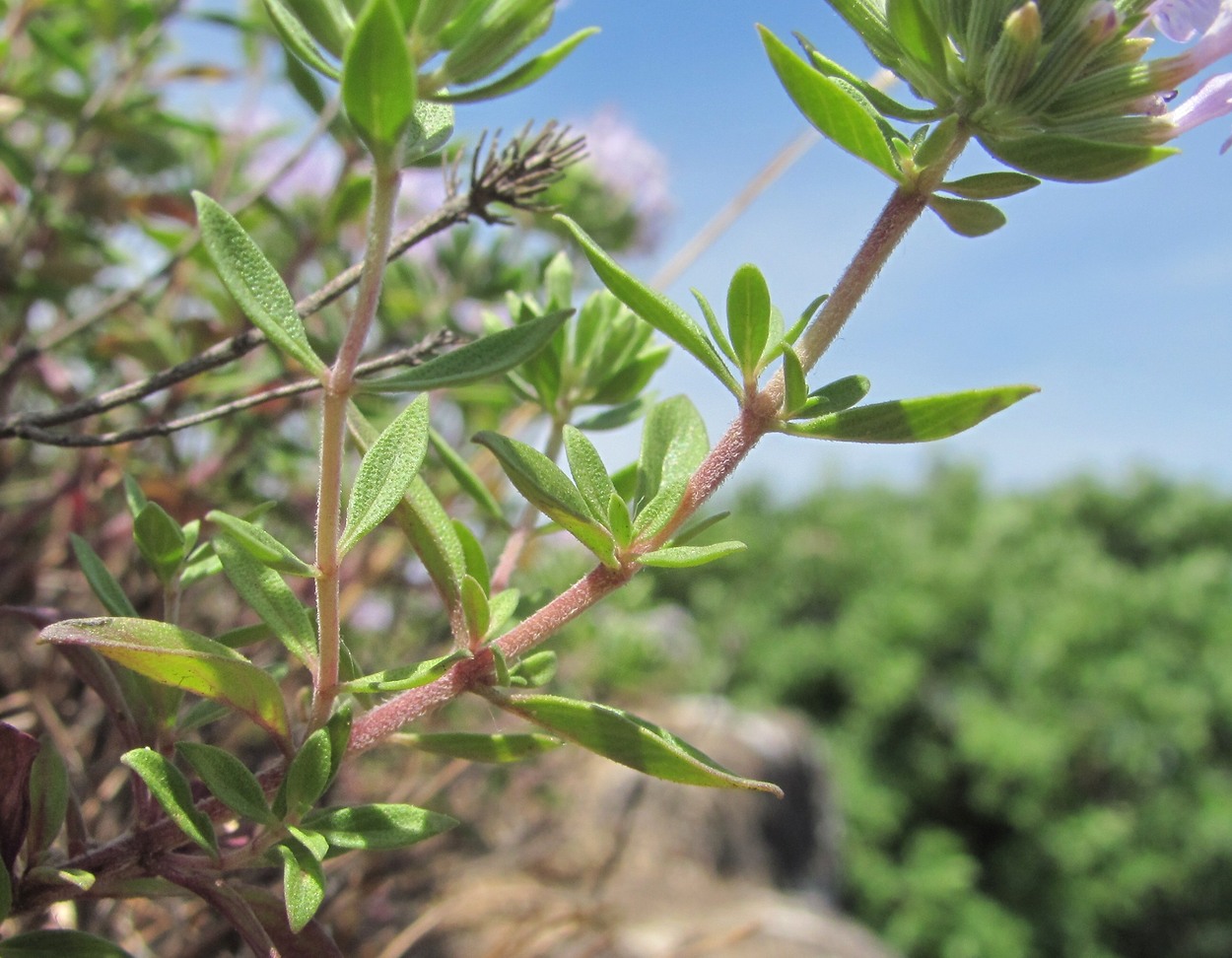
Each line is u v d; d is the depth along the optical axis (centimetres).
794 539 105
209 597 15
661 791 32
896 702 83
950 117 6
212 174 18
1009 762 78
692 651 46
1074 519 124
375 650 17
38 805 6
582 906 19
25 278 14
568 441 7
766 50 6
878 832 79
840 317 6
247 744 14
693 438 8
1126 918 79
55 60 17
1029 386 6
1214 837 78
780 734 46
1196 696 83
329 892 13
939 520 114
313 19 5
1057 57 6
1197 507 120
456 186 8
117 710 7
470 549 7
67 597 14
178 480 14
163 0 16
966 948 72
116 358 15
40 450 16
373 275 5
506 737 7
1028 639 86
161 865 6
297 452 14
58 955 6
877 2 7
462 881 20
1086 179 6
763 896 31
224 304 14
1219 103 6
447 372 6
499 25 5
